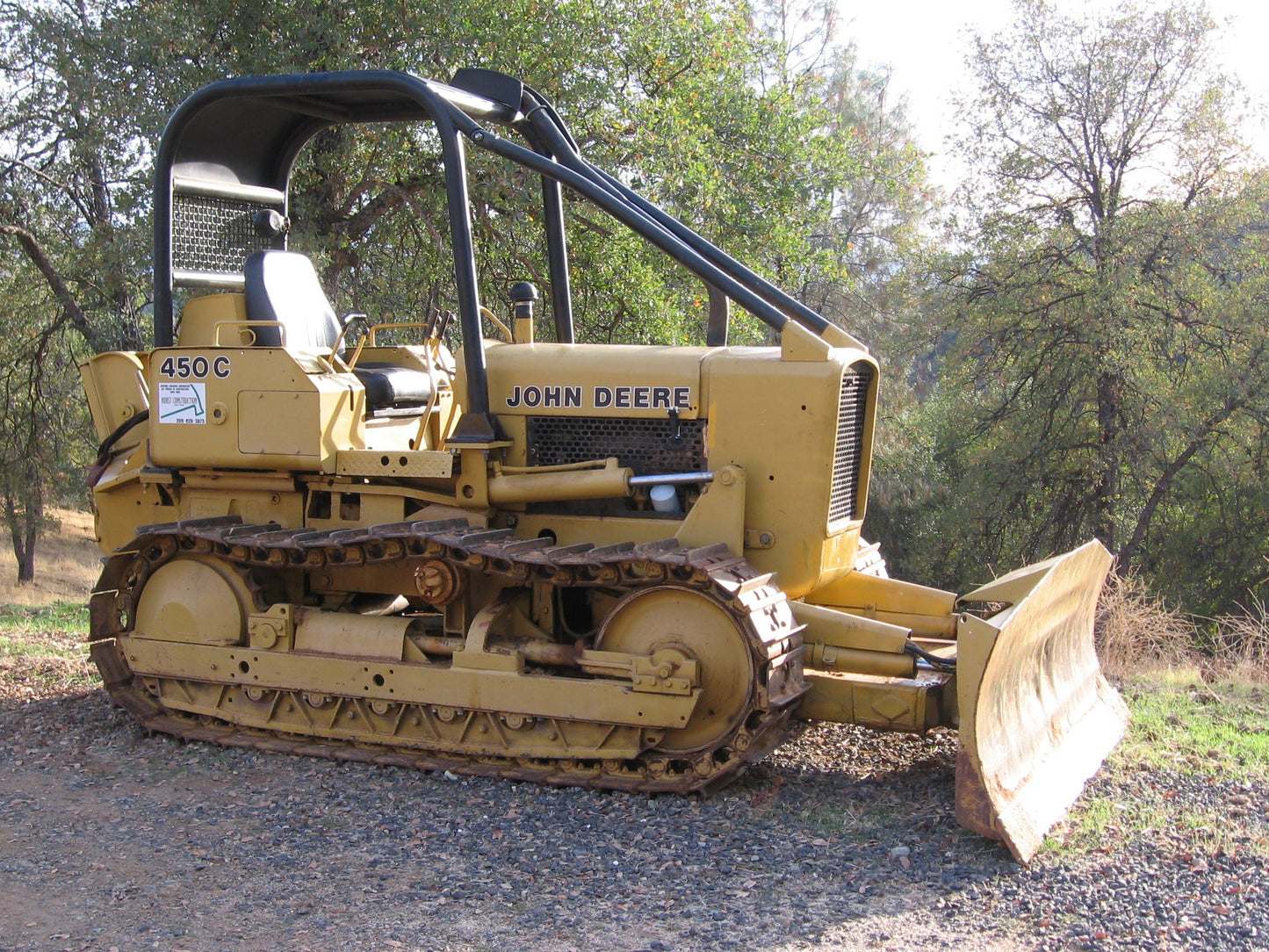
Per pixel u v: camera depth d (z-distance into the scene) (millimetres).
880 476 24172
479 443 5410
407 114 6637
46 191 14000
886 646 5199
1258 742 5746
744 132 15602
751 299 5277
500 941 3652
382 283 14312
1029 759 4824
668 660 4938
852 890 4062
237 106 6352
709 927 3758
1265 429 18578
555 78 13281
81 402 17797
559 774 5172
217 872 4223
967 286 20516
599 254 13102
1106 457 18672
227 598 5809
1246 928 3713
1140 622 8023
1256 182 18562
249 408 5668
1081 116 19453
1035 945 3643
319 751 5562
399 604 6250
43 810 4906
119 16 12586
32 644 8156
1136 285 18016
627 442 5516
